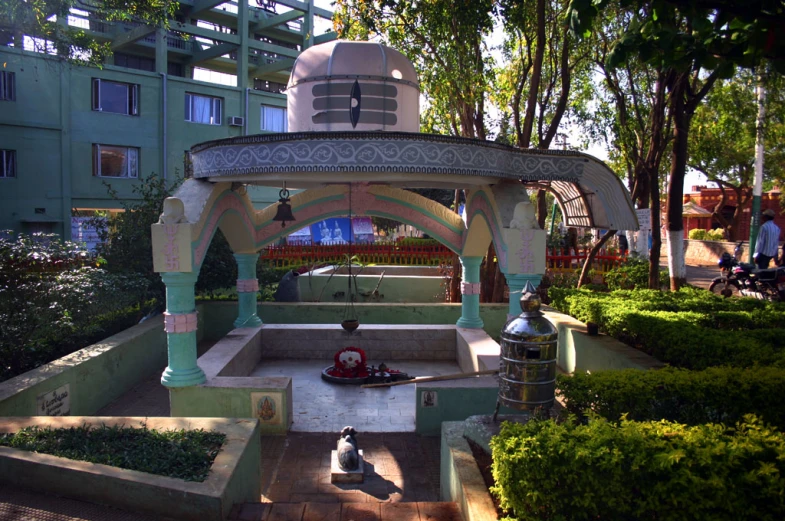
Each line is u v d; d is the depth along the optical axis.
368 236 23.09
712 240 24.20
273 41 27.20
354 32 10.68
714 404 4.18
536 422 3.44
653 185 9.93
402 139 5.18
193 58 24.30
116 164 19.39
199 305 10.01
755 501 2.81
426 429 5.98
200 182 6.21
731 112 15.03
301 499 4.62
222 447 4.05
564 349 8.32
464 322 8.90
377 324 9.61
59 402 5.75
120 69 19.11
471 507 3.34
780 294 10.82
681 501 2.81
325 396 7.17
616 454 2.93
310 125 6.01
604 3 4.70
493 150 5.58
